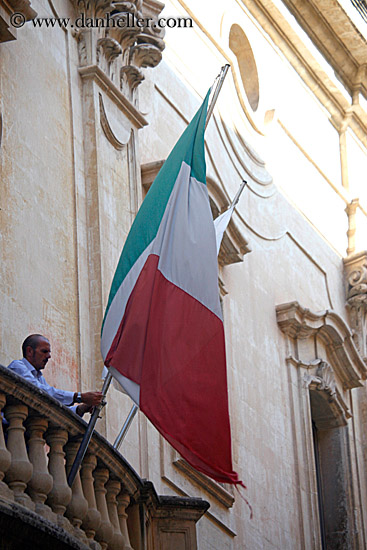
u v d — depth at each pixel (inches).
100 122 693.3
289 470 868.0
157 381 512.1
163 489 693.3
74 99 682.2
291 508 855.1
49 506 454.0
